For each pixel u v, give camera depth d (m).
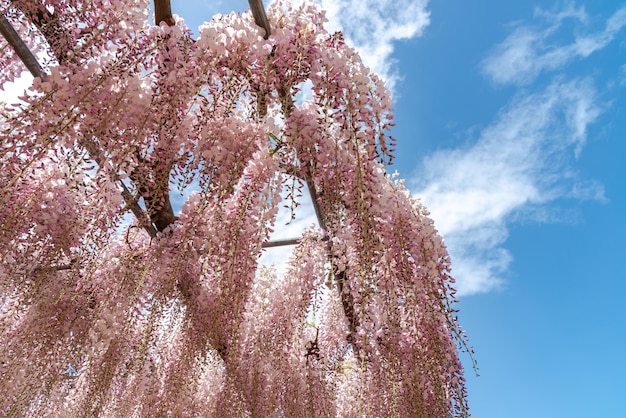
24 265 2.04
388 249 2.01
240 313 2.01
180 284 2.05
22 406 2.02
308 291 2.63
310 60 1.79
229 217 1.88
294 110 1.89
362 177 1.83
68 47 1.72
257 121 1.87
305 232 2.78
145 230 2.38
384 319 2.00
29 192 1.96
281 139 1.97
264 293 2.78
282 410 2.60
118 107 1.60
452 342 2.08
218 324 1.96
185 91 1.70
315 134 1.84
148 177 1.76
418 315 2.01
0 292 2.05
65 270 2.29
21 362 2.08
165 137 1.71
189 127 1.75
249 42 1.75
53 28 1.71
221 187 1.79
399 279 2.03
